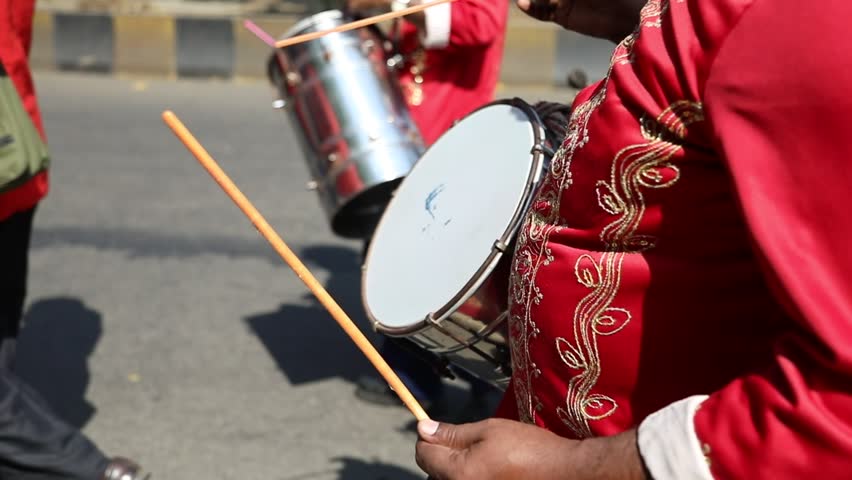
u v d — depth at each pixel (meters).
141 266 5.78
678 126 1.34
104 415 4.25
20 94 3.44
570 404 1.51
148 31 10.77
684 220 1.37
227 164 7.66
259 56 10.70
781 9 1.22
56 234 6.23
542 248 1.53
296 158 7.87
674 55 1.35
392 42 3.95
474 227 1.97
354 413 4.25
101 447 4.02
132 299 5.34
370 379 4.30
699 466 1.22
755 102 1.21
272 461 3.92
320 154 3.89
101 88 10.03
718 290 1.38
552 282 1.50
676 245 1.39
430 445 1.51
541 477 1.39
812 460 1.16
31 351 4.80
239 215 6.59
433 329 1.93
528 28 10.16
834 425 1.15
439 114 3.88
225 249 6.03
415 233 2.15
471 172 2.11
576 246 1.48
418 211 2.20
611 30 1.97
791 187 1.18
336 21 3.92
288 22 10.77
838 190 1.16
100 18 10.83
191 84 10.34
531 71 10.19
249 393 4.41
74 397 4.39
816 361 1.17
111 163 7.65
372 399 4.30
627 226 1.41
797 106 1.17
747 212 1.20
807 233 1.18
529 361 1.58
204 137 8.38
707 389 1.41
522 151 1.98
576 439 1.54
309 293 5.41
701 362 1.41
